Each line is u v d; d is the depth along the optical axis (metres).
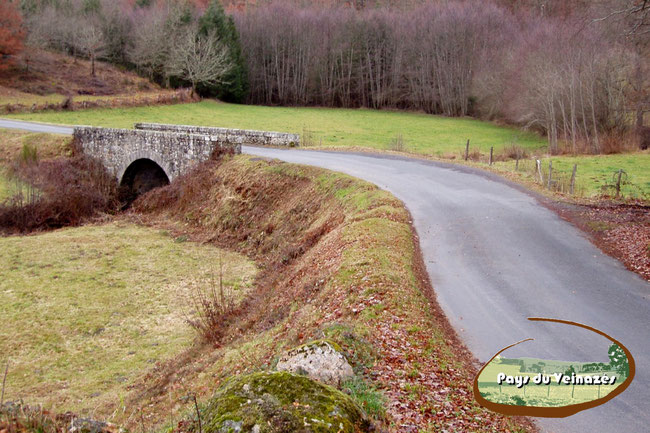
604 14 21.52
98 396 12.69
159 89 73.56
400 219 17.38
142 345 15.54
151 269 21.64
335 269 13.70
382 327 10.00
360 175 23.89
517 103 50.00
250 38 83.81
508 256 14.45
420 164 27.16
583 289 12.23
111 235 26.66
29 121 47.75
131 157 33.38
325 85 82.62
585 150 35.84
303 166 25.58
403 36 78.88
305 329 11.03
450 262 14.20
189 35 69.25
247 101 84.00
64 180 32.53
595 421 7.28
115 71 76.62
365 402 7.04
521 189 21.72
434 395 7.70
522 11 77.69
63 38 76.31
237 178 27.20
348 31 81.56
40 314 17.45
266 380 5.87
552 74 40.56
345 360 8.02
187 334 16.17
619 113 38.12
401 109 79.75
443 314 11.20
